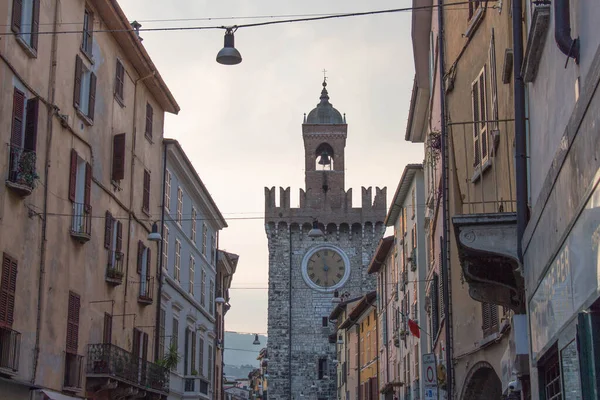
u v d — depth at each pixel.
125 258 40.34
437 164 30.08
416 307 49.47
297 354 95.94
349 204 98.69
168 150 48.16
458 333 24.58
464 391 24.11
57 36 31.12
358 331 79.38
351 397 83.25
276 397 94.75
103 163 37.22
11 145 26.89
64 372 31.94
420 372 47.97
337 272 97.88
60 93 31.56
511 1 17.06
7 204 26.67
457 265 24.16
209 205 60.56
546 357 13.09
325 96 104.88
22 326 28.00
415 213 50.25
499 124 18.83
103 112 37.22
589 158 9.34
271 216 98.50
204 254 61.12
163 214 47.16
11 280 26.81
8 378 26.64
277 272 97.88
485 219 15.79
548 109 12.73
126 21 38.16
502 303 17.83
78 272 33.69
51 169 30.58
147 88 44.75
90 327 35.12
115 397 37.28
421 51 33.09
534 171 14.53
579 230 10.05
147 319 43.94
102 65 37.16
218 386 71.88
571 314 10.66
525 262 14.98
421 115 38.12
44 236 29.80
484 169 20.44
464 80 22.72
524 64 14.43
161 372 42.97
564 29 10.62
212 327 64.75
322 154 102.06
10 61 26.86
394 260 61.47
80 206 33.75
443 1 25.47
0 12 26.06
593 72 9.00
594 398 9.41
